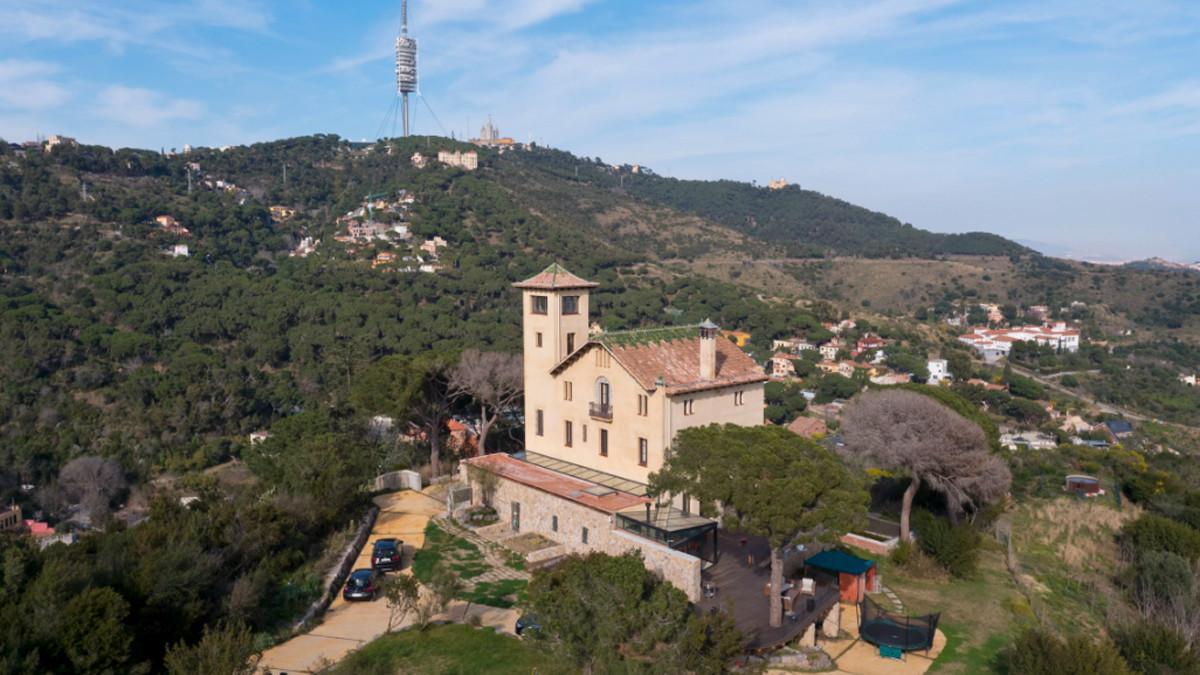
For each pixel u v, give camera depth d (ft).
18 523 248.32
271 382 338.75
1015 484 188.85
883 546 131.54
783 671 85.92
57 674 67.26
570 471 141.59
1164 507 172.96
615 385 134.41
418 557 121.90
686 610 81.10
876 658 92.17
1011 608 110.32
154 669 77.82
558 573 82.33
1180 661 88.53
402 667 82.53
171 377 324.80
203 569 89.25
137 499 269.64
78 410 299.99
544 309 149.69
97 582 78.95
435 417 175.22
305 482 133.08
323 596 102.94
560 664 75.31
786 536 87.81
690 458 97.86
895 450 130.31
